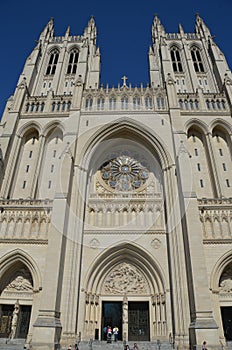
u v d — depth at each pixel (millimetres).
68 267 35625
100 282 38656
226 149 48875
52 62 69000
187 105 52375
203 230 37312
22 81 56344
